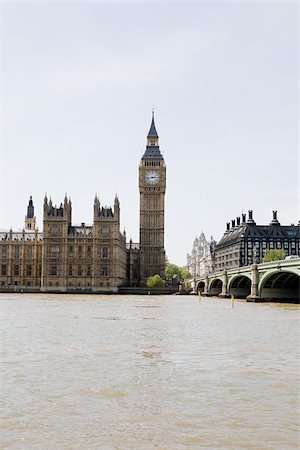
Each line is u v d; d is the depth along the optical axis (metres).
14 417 25.47
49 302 132.75
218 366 37.50
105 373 34.97
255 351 44.25
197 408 26.97
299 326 66.25
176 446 21.78
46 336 53.78
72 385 31.61
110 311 95.69
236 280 174.12
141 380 32.94
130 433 23.28
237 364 38.25
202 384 31.94
